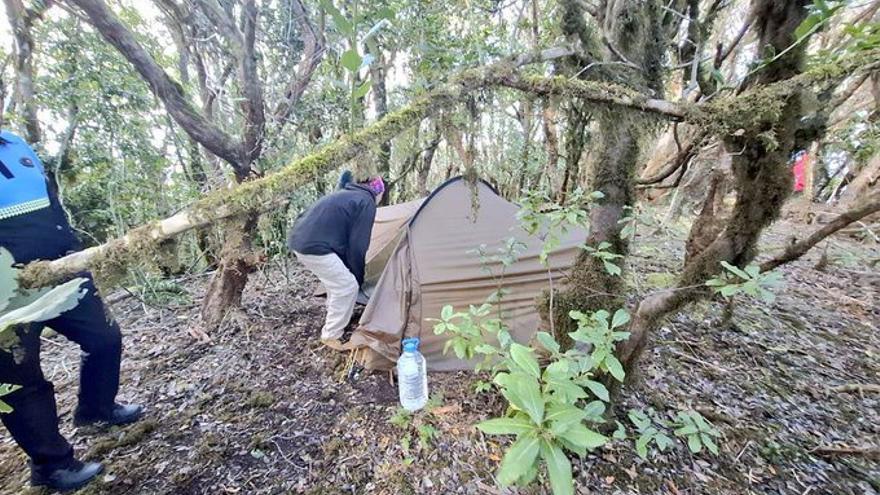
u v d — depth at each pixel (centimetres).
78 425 177
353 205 240
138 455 167
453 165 425
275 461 167
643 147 155
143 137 311
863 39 110
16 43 245
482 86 113
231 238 108
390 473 162
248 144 252
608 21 148
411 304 237
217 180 304
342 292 235
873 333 299
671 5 169
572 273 174
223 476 159
